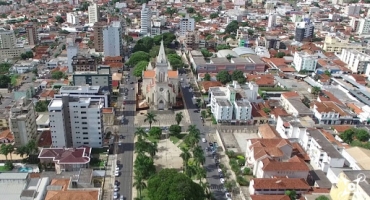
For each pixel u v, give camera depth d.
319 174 196.25
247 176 199.25
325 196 170.38
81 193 162.62
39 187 165.75
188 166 190.12
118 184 192.62
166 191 160.50
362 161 198.62
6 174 170.38
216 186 190.62
